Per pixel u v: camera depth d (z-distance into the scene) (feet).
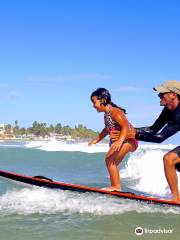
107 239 14.48
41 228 15.78
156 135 20.48
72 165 46.65
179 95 20.04
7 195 21.20
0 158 58.65
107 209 18.79
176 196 19.90
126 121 21.17
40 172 38.29
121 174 34.58
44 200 20.12
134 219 17.37
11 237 14.66
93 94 21.79
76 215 17.83
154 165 37.04
